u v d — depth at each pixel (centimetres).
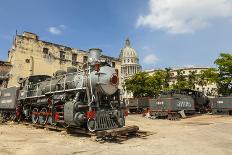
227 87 4759
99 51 1420
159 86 5459
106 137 1125
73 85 1334
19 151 869
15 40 3488
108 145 993
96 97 1236
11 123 1945
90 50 1420
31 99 1786
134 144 1014
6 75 3341
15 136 1239
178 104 2803
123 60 13412
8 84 3309
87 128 1261
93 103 1229
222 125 1847
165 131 1511
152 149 909
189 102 3066
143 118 2836
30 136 1246
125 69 13088
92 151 872
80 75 1317
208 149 914
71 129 1309
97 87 1260
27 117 1841
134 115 3562
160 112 2742
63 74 1550
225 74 4731
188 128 1686
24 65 3481
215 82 4822
